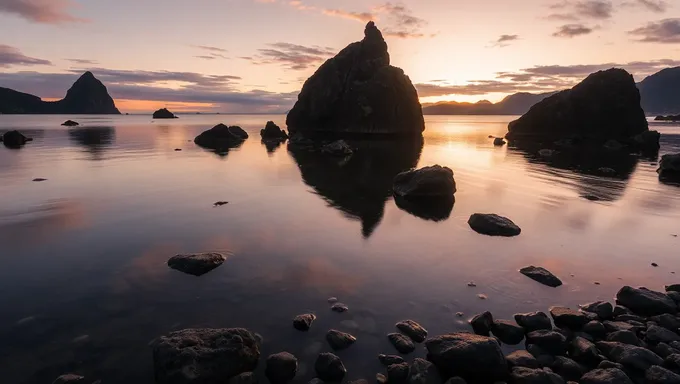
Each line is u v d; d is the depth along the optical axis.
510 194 20.45
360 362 6.59
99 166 28.66
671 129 98.94
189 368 5.95
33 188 20.23
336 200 18.70
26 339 7.04
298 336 7.30
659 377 6.05
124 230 13.34
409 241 12.80
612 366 6.39
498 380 6.22
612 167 31.67
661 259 11.49
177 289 9.09
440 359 6.49
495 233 13.74
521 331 7.48
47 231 13.12
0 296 8.60
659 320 7.93
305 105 80.31
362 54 74.81
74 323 7.59
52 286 9.13
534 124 66.81
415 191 19.20
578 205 18.06
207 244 12.11
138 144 48.16
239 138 62.12
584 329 7.67
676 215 16.36
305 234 13.32
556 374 6.22
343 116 74.25
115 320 7.73
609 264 11.07
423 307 8.45
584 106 61.09
